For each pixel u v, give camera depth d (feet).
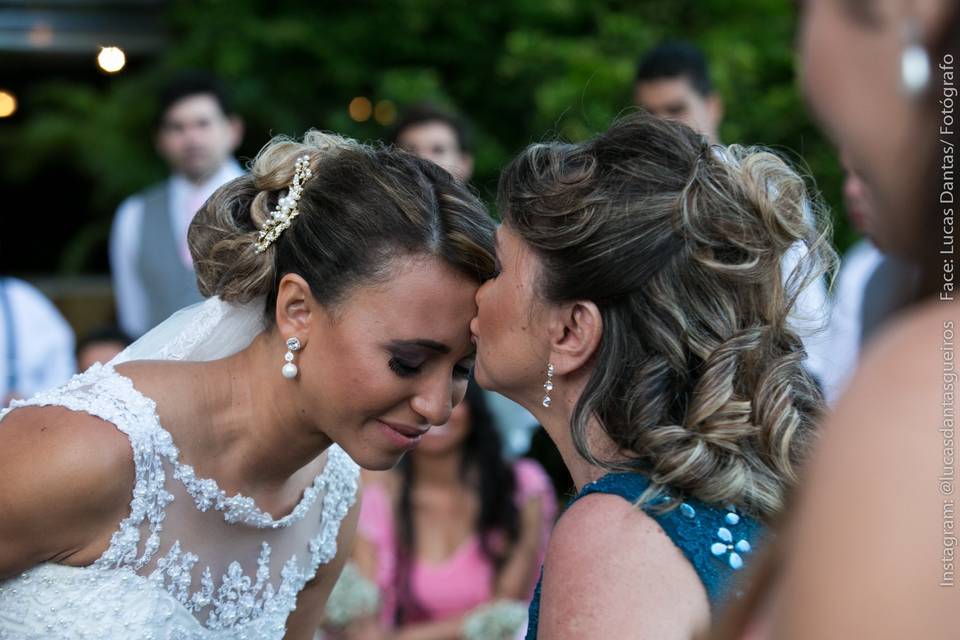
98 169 31.81
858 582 2.45
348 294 6.76
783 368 5.98
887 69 2.47
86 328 31.04
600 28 27.94
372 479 13.61
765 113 25.57
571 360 6.20
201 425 7.08
